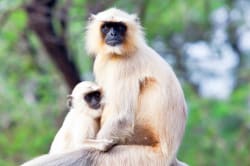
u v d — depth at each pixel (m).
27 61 34.88
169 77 16.39
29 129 33.47
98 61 16.97
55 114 33.59
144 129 16.27
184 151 32.53
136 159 16.06
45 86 34.50
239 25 42.47
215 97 34.88
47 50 29.27
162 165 16.12
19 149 33.12
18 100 33.34
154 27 38.38
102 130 16.09
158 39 41.25
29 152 33.00
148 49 16.81
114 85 16.30
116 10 17.56
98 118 16.67
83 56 32.56
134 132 16.25
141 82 16.36
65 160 16.00
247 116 33.53
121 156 16.05
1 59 34.47
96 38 17.16
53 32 29.09
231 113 33.38
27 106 33.25
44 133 33.22
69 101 17.00
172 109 16.20
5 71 34.78
